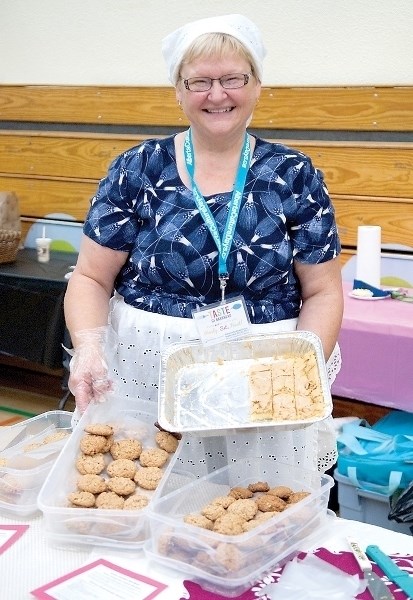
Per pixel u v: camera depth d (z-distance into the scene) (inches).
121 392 65.5
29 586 45.2
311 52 125.6
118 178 63.6
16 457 58.1
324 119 124.5
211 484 53.5
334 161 124.1
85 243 66.0
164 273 62.2
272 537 46.5
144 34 142.0
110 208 64.0
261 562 45.9
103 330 63.4
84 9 147.8
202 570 44.8
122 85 145.9
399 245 120.5
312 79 126.3
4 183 162.6
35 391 162.2
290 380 57.3
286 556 47.9
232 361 60.6
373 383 98.0
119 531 48.5
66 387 139.3
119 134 147.3
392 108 118.4
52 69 154.4
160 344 63.2
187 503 51.0
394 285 120.9
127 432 56.9
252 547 45.2
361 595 44.4
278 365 59.0
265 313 62.8
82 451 54.3
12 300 135.9
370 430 98.7
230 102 57.8
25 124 158.9
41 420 66.6
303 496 51.1
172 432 53.6
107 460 55.0
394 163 119.0
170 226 61.2
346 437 97.0
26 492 54.3
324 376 56.5
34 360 135.6
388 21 118.2
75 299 65.0
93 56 148.8
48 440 61.7
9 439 63.5
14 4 155.9
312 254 62.3
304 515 48.9
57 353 134.1
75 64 151.3
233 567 43.9
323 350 60.4
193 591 44.6
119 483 51.6
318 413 53.4
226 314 60.9
